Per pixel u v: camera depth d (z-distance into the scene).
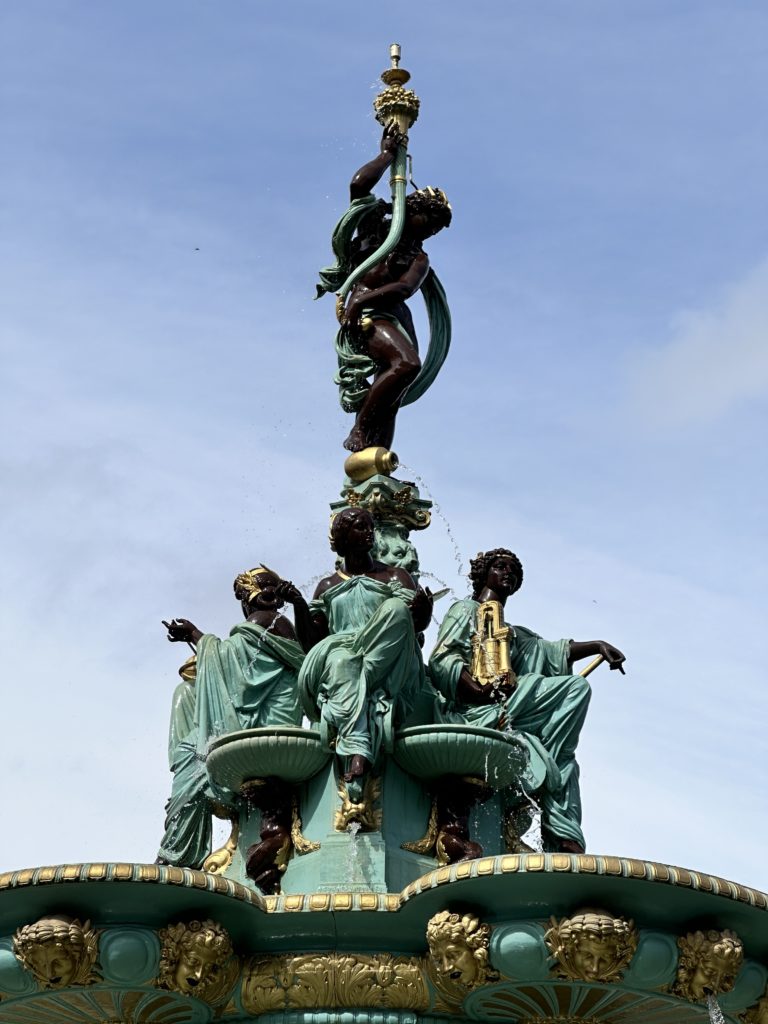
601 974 14.63
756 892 14.97
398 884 16.69
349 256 20.73
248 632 18.33
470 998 15.28
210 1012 15.72
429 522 19.52
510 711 17.78
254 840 17.52
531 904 14.80
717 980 14.94
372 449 19.55
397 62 21.22
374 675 16.92
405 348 20.03
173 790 18.23
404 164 20.69
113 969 15.04
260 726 17.89
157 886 14.83
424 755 16.94
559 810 17.70
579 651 18.72
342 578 18.38
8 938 15.35
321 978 15.41
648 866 14.48
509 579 18.61
